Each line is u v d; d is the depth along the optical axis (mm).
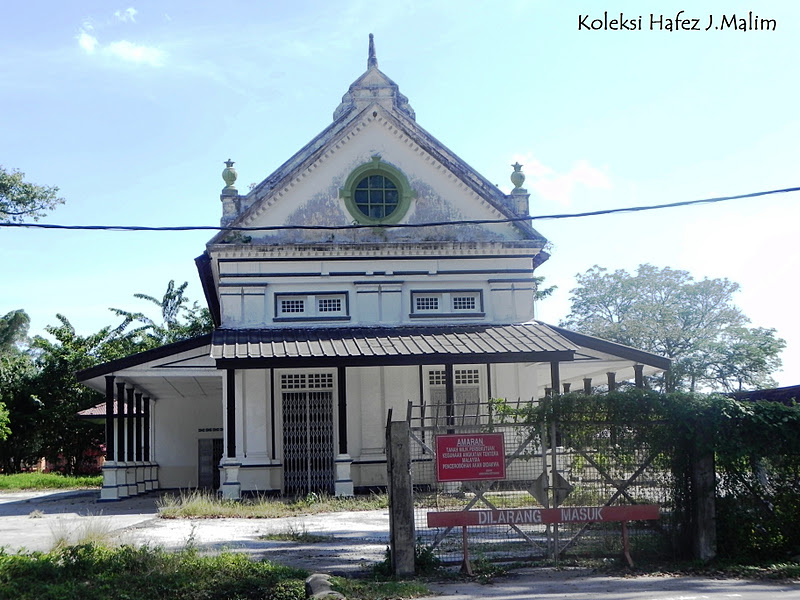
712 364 48000
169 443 34938
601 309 53531
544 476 11719
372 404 25641
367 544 14148
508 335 24609
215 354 22641
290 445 25250
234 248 25250
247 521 18484
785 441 11828
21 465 50812
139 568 10664
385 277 25828
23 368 49156
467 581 10742
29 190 35344
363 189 26172
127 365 24922
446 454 11414
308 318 25438
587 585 10375
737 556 11656
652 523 12078
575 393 11992
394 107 26891
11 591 9391
